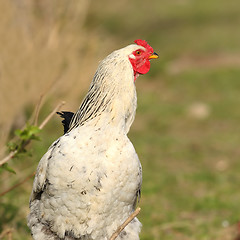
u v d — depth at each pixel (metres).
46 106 31.53
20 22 34.69
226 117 49.72
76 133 16.62
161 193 32.62
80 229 16.86
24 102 32.28
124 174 16.53
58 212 16.77
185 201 31.38
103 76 17.09
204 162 38.91
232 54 70.62
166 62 67.31
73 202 16.47
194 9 100.25
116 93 16.94
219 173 36.44
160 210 29.86
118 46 46.97
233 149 41.75
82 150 16.25
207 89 58.22
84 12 42.03
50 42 36.25
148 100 55.16
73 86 37.72
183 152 41.00
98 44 42.91
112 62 17.19
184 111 51.44
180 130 46.94
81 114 17.30
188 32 83.56
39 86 32.84
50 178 16.41
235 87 58.12
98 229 16.95
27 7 35.59
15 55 32.25
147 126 48.03
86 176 16.17
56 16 38.03
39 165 16.98
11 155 18.80
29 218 17.55
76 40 39.19
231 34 80.88
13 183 27.69
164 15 95.75
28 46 33.72
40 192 17.31
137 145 41.97
